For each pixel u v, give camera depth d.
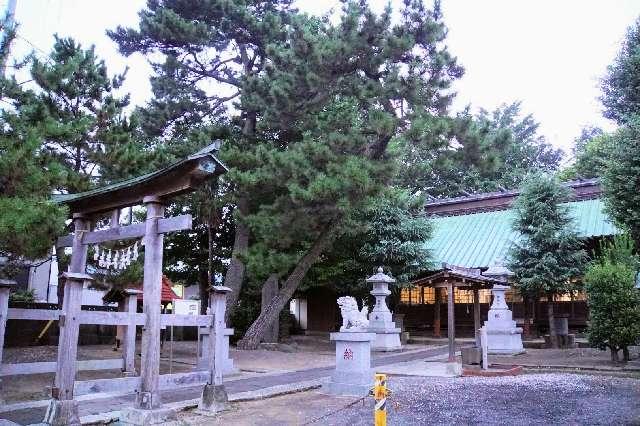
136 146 16.22
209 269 24.77
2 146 10.12
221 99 24.17
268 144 20.97
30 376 13.06
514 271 24.52
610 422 9.14
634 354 19.55
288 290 21.19
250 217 18.95
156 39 22.81
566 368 16.58
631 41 34.53
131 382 8.65
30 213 8.72
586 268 23.33
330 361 18.97
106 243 12.91
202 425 8.88
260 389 12.49
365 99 18.84
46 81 14.59
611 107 35.81
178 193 9.16
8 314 9.94
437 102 19.59
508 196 35.19
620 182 17.61
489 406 10.60
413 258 27.50
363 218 26.78
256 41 23.75
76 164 15.05
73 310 8.30
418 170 19.81
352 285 28.22
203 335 15.37
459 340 27.97
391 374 15.79
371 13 17.86
